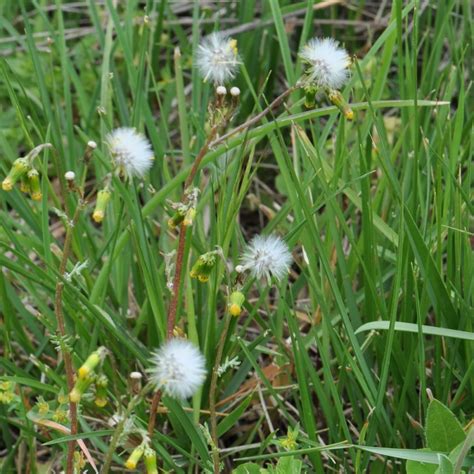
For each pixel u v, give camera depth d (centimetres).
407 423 43
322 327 44
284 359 46
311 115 41
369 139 48
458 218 43
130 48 57
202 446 39
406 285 42
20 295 53
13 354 49
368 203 43
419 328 39
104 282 43
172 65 73
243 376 45
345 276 43
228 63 34
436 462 36
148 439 32
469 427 40
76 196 50
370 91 54
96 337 43
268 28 66
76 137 64
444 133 50
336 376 46
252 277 43
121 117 55
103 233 51
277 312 47
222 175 43
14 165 33
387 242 48
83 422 42
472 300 43
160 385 30
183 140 51
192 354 31
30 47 51
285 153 40
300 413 44
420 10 67
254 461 45
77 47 69
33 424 45
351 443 40
